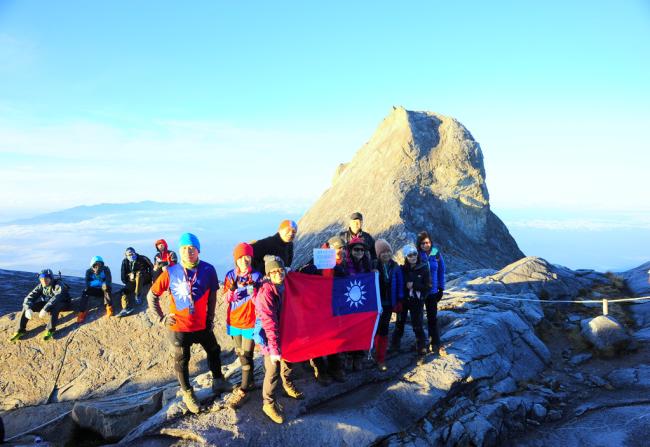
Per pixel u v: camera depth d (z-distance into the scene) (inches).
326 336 232.1
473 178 1747.0
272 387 206.1
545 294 446.0
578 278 497.0
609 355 323.3
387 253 262.4
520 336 330.3
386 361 278.8
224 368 300.4
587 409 257.1
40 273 447.8
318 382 244.2
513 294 431.2
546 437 236.7
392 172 1812.3
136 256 481.7
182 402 221.6
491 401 251.0
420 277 271.0
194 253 209.0
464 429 223.9
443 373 256.1
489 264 1542.8
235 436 197.8
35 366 419.2
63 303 455.2
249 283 213.8
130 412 278.5
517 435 240.2
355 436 206.1
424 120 2081.7
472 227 1731.1
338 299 239.6
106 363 425.7
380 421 223.5
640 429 223.8
